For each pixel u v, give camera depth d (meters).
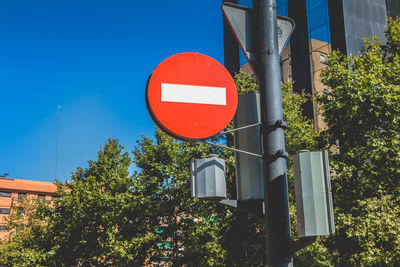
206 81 4.30
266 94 4.00
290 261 3.69
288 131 23.73
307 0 40.19
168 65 4.24
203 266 25.06
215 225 25.39
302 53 40.03
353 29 36.62
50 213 32.56
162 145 28.30
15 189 86.38
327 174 3.56
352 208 17.53
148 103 4.15
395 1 39.03
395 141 17.33
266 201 3.84
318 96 21.27
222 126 4.26
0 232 82.25
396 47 21.08
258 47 4.18
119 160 32.34
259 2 4.21
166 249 27.81
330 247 19.53
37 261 32.41
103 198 28.45
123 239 27.98
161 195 27.84
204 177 3.99
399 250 16.62
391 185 17.89
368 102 18.25
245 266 24.61
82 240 30.05
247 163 4.14
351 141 19.59
